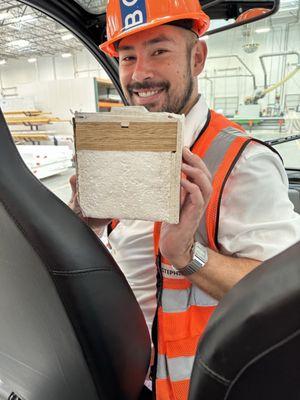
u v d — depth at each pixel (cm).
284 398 24
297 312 20
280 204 70
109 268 39
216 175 69
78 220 39
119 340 40
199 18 78
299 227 69
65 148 515
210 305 72
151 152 42
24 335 44
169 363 72
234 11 114
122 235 91
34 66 1284
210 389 26
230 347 23
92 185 45
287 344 21
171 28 75
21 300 39
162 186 44
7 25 841
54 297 34
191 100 82
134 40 78
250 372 23
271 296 21
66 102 721
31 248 32
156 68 78
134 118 42
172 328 72
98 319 36
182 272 65
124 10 76
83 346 36
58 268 33
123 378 42
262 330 21
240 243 68
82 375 40
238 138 71
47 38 989
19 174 33
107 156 44
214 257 66
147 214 45
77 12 122
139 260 87
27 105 724
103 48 94
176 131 41
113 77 151
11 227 32
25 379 56
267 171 69
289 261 22
